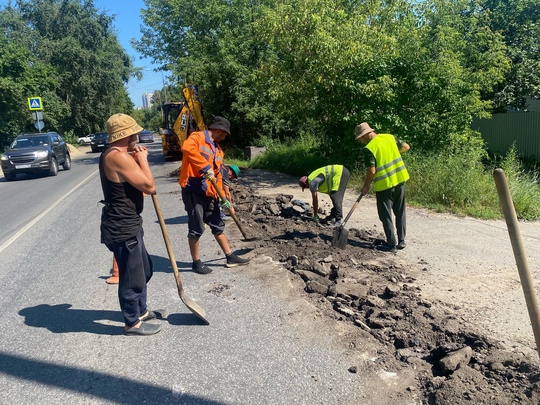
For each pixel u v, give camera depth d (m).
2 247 7.00
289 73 12.28
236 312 4.25
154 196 3.86
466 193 8.31
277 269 5.25
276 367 3.32
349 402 2.92
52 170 18.03
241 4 19.72
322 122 12.67
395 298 4.31
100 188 13.23
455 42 11.48
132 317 3.86
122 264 3.75
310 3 11.46
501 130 16.81
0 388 3.18
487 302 4.21
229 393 3.04
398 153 5.86
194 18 20.56
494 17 16.41
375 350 3.51
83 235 7.51
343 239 5.80
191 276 5.25
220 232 5.41
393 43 11.24
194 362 3.42
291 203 8.44
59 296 4.86
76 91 40.12
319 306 4.28
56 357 3.57
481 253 5.72
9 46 30.23
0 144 31.34
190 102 15.80
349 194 10.01
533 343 3.43
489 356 3.24
